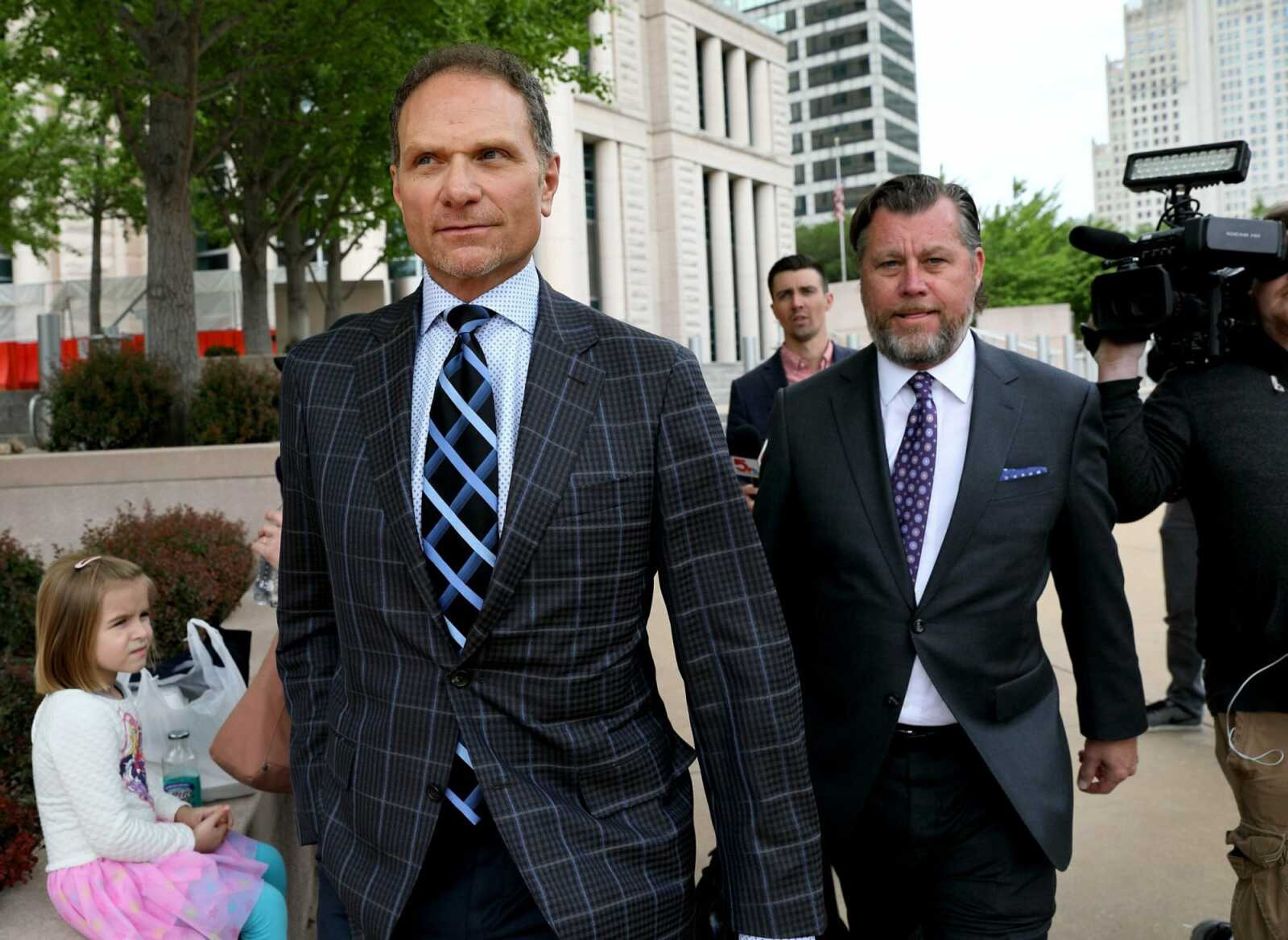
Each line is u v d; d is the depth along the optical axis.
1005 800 2.05
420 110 1.56
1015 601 2.06
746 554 1.62
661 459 1.58
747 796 1.59
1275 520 2.24
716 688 1.61
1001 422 2.12
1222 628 2.36
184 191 10.23
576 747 1.52
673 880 1.55
